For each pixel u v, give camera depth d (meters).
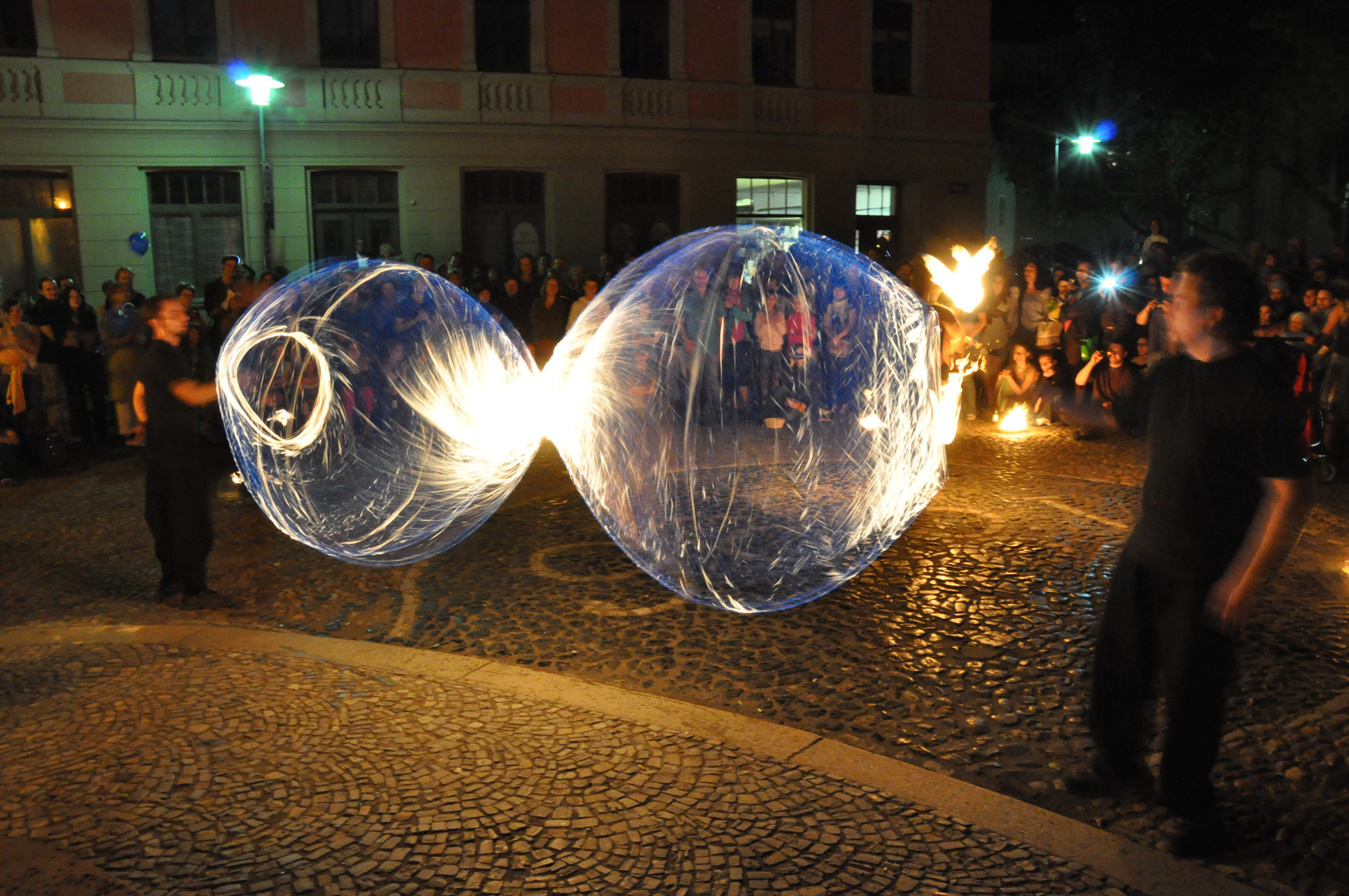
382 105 17.06
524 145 17.84
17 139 15.64
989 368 12.29
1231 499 3.11
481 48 17.59
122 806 3.55
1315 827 3.42
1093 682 3.59
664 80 18.52
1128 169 26.23
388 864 3.20
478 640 5.29
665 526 7.33
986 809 3.49
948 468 9.44
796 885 3.07
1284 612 5.50
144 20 15.91
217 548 7.05
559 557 6.66
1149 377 3.37
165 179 16.52
